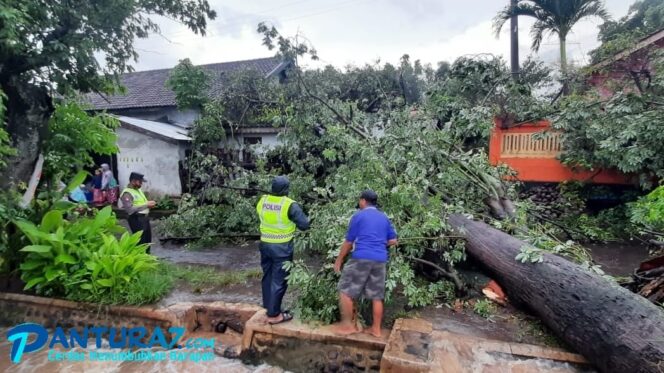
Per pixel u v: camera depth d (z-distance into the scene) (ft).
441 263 15.10
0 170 15.42
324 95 24.48
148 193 35.14
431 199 15.15
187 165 33.06
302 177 23.48
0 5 12.42
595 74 31.32
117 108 44.75
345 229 12.92
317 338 10.98
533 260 12.05
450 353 9.83
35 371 11.05
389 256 12.53
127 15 16.28
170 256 20.24
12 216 14.75
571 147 25.26
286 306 13.16
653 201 17.08
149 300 13.30
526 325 11.86
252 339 11.53
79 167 19.51
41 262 14.20
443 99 25.57
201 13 18.22
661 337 8.03
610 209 24.21
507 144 28.02
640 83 26.68
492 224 17.01
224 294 14.62
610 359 8.66
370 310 12.48
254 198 23.82
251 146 28.76
